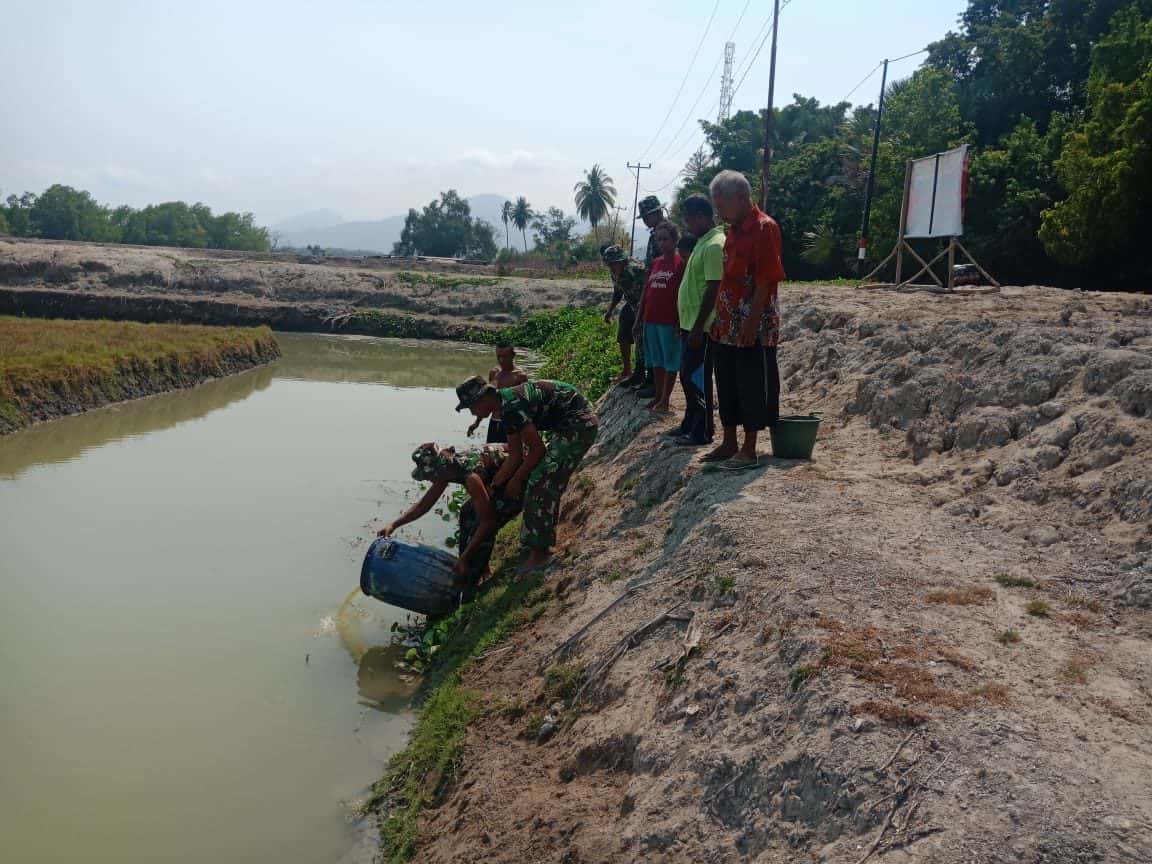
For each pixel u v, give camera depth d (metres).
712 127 54.97
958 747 3.43
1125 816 2.99
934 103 32.50
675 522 6.70
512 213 120.00
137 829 5.44
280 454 15.42
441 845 4.82
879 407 8.01
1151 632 4.29
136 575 9.52
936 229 13.30
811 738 3.73
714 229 7.26
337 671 7.48
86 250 46.50
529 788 4.86
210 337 27.89
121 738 6.43
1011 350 7.59
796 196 39.75
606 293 41.31
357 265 54.97
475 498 7.86
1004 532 5.55
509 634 6.82
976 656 4.08
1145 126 21.95
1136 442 5.75
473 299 42.50
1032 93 33.88
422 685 7.07
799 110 55.22
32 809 5.62
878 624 4.38
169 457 15.18
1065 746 3.39
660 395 9.51
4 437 16.94
